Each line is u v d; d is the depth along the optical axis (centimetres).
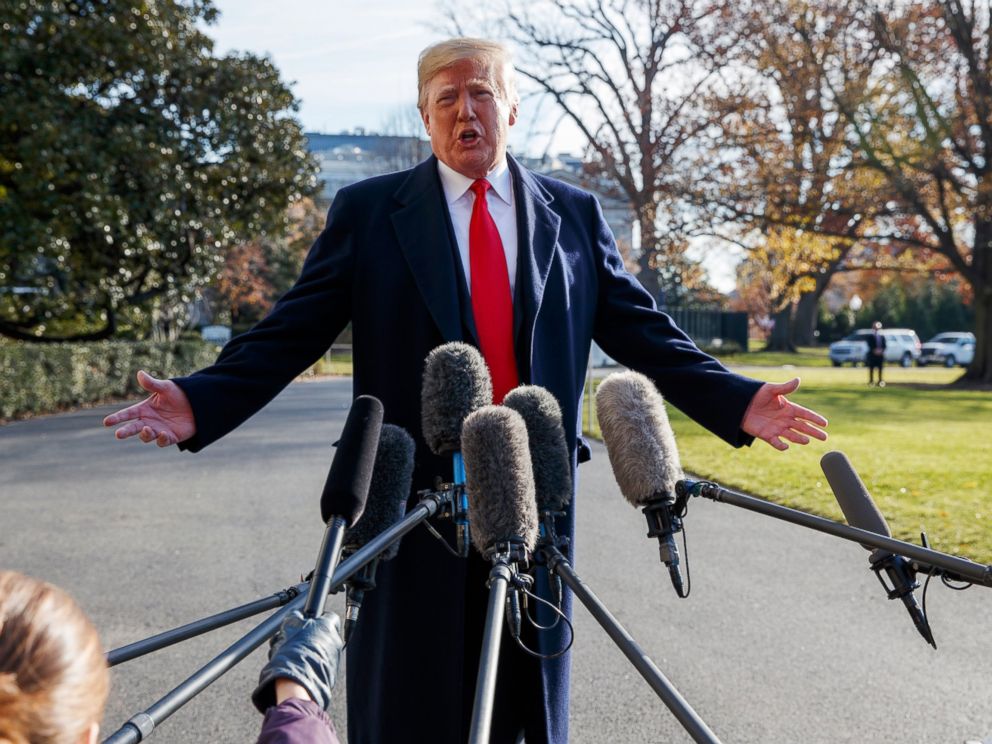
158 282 2352
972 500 817
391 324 267
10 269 1981
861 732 400
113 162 1916
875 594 582
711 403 264
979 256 2736
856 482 224
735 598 573
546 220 277
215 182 2273
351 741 269
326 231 279
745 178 2667
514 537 207
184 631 198
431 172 277
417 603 255
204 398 244
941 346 4628
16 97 1766
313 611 173
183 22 2167
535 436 238
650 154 2902
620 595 579
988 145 2500
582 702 432
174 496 926
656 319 284
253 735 404
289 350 263
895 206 2759
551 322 270
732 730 402
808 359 4912
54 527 781
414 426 263
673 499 226
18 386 1839
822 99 2545
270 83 2272
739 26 2648
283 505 873
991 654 484
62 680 122
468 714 263
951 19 2411
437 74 271
